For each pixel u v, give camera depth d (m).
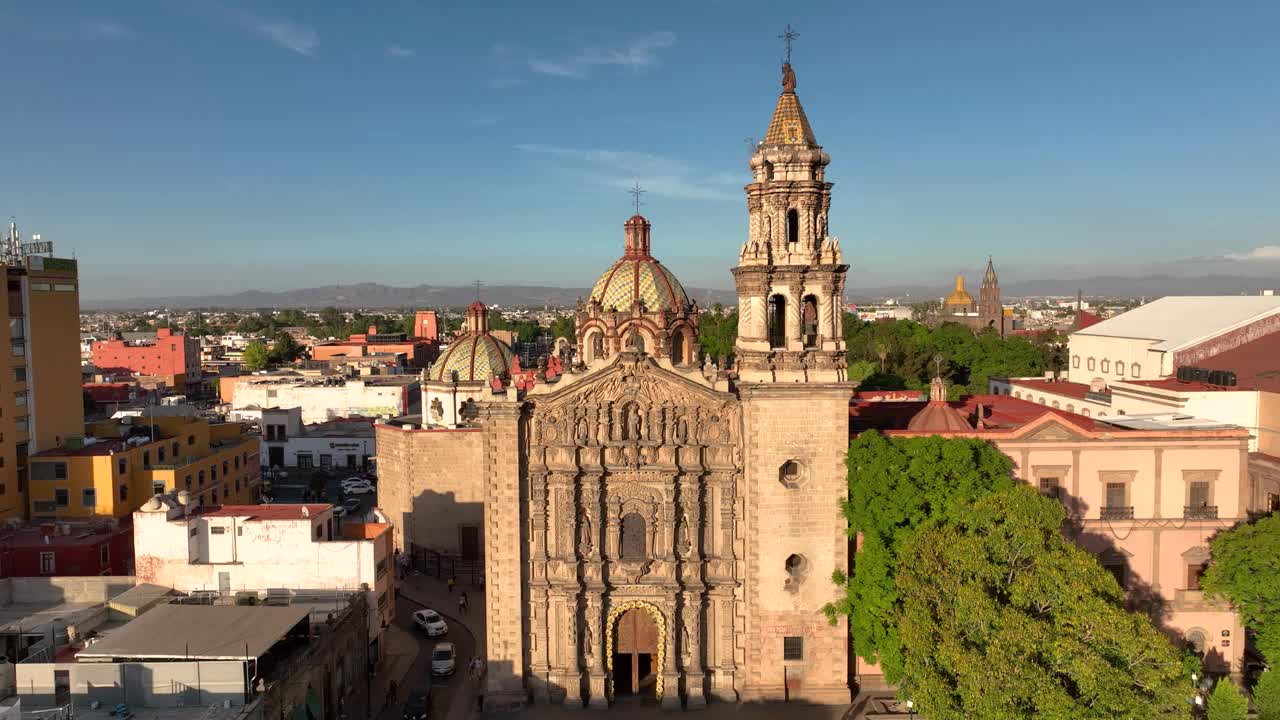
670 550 59.12
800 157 58.78
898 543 55.72
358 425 153.62
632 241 83.19
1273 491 65.69
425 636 74.00
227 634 50.97
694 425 59.41
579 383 58.94
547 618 59.81
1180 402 74.88
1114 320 128.25
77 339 91.94
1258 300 108.81
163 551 63.59
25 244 88.69
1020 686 41.34
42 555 69.81
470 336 102.38
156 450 90.81
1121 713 41.53
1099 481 62.03
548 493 59.66
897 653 54.28
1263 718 53.47
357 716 60.56
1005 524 49.56
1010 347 165.38
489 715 58.38
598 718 57.94
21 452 84.44
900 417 73.44
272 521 64.44
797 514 58.97
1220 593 59.19
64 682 48.47
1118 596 47.22
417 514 92.00
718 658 60.25
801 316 59.31
